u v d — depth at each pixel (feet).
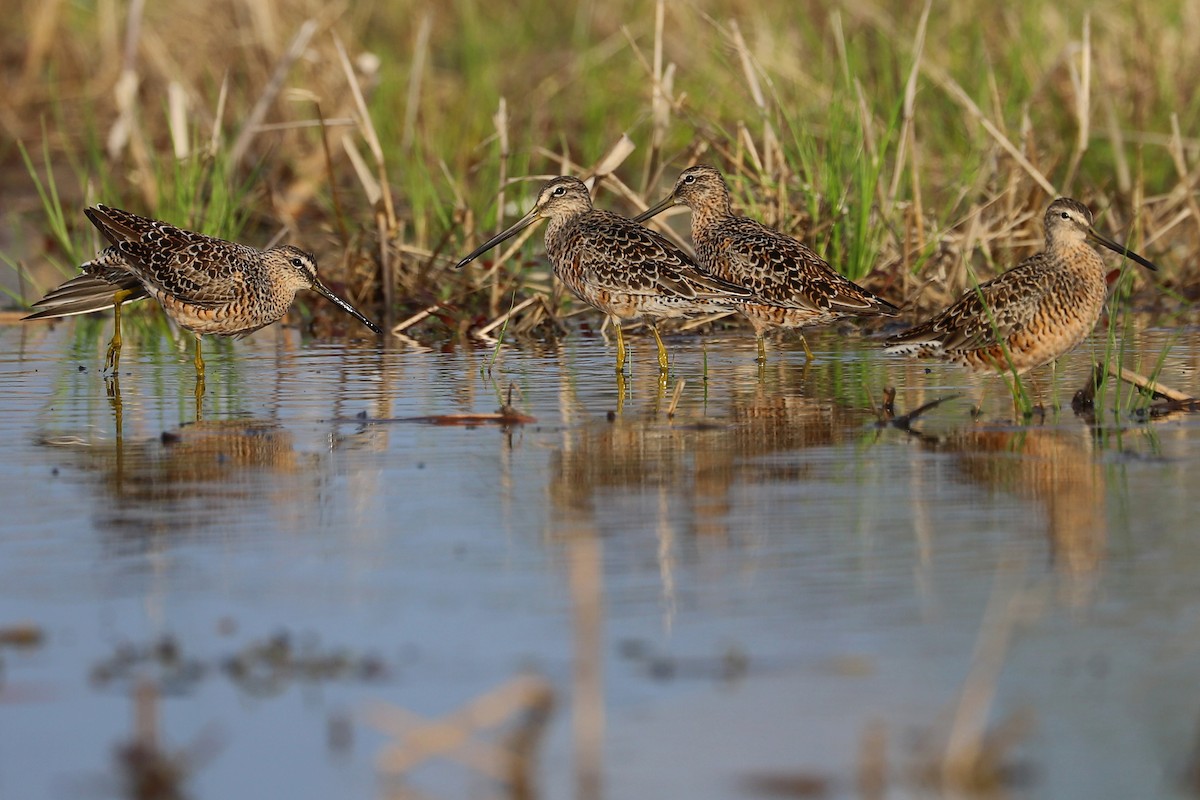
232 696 29.04
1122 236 73.26
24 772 26.37
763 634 31.04
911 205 70.74
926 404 50.29
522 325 69.15
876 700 28.09
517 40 110.93
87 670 30.12
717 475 42.91
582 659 25.59
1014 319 52.65
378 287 74.64
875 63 86.94
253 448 46.78
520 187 84.07
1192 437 46.29
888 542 36.52
